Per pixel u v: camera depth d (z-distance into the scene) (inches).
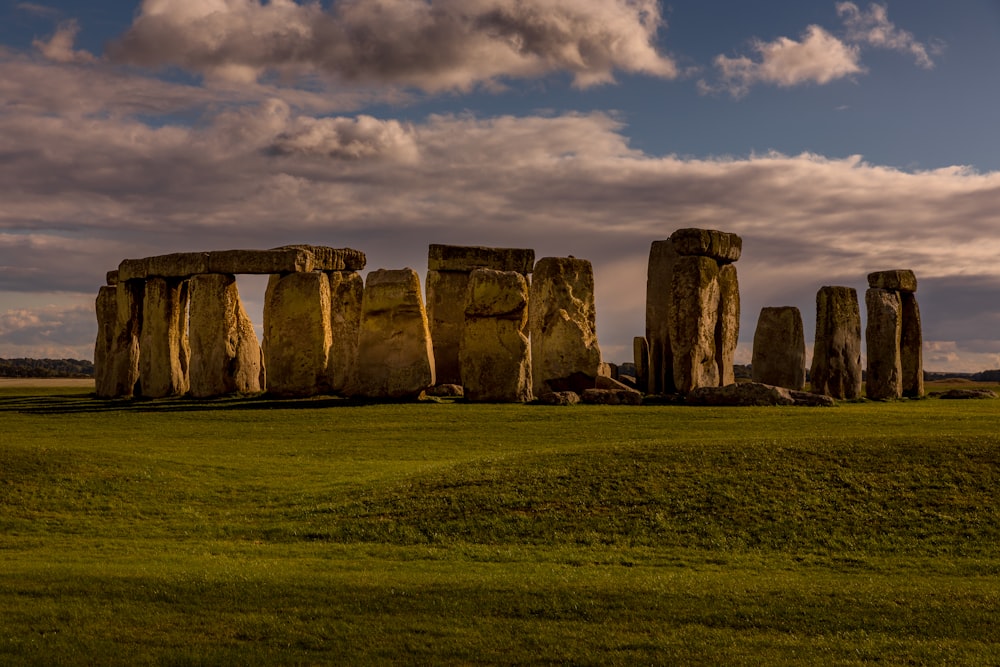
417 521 895.1
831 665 575.5
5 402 1935.3
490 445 1296.8
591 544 840.9
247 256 1895.9
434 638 610.9
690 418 1453.0
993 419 1408.7
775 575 747.4
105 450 1190.3
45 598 666.2
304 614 643.5
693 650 595.5
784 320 2084.2
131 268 2046.0
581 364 1812.3
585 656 587.8
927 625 633.0
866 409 1588.3
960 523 858.8
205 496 1003.3
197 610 648.4
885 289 2096.5
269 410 1628.9
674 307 1861.5
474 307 1721.2
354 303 2001.7
